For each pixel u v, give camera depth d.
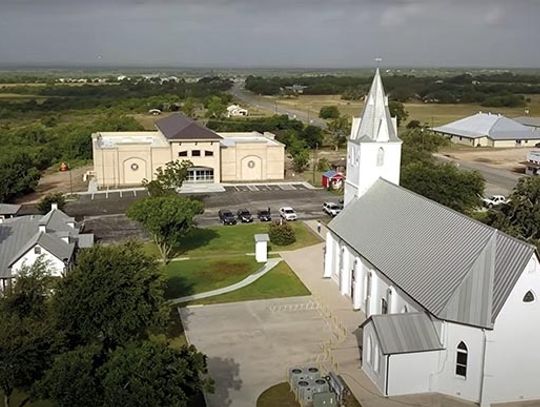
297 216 84.75
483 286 36.62
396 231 47.97
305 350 44.72
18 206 79.44
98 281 36.56
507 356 36.44
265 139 117.38
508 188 104.31
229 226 79.75
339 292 56.28
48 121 188.62
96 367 30.09
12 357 30.66
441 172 77.94
